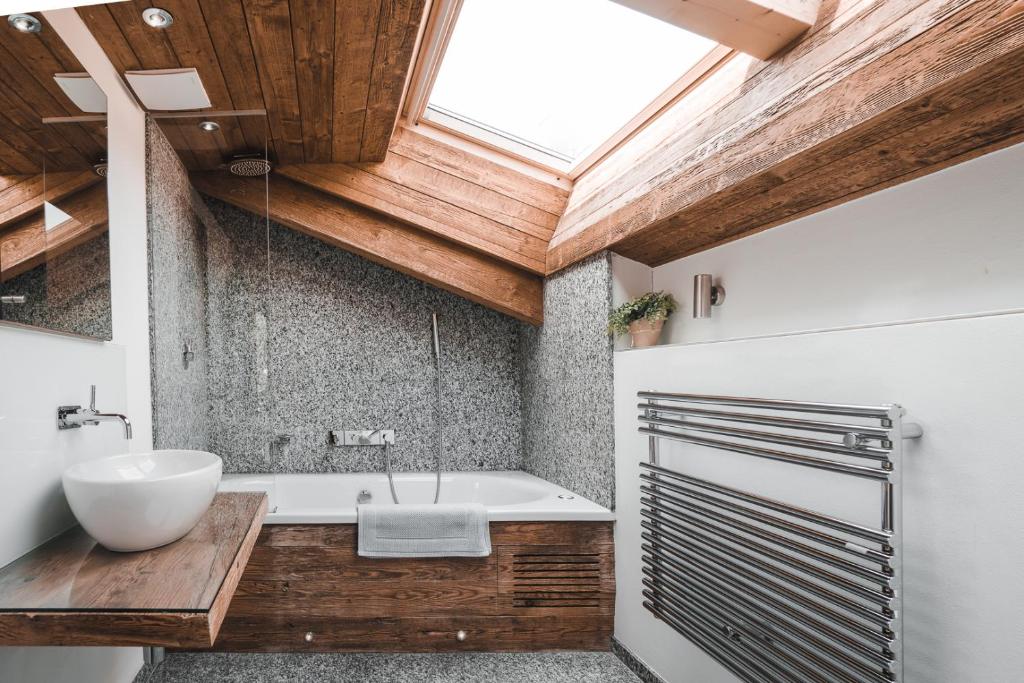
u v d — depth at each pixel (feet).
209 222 8.23
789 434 5.00
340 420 11.62
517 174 9.93
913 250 4.87
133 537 4.26
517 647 8.13
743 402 5.09
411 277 11.90
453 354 12.00
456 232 9.79
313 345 11.60
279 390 11.49
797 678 4.67
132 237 7.44
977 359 3.58
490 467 12.03
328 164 9.63
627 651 7.77
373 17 6.01
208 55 6.68
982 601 3.51
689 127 6.76
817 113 4.66
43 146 5.09
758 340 5.43
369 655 7.95
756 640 5.10
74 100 5.79
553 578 8.21
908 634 3.97
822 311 5.78
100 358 6.14
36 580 3.80
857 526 3.99
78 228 5.68
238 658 7.83
